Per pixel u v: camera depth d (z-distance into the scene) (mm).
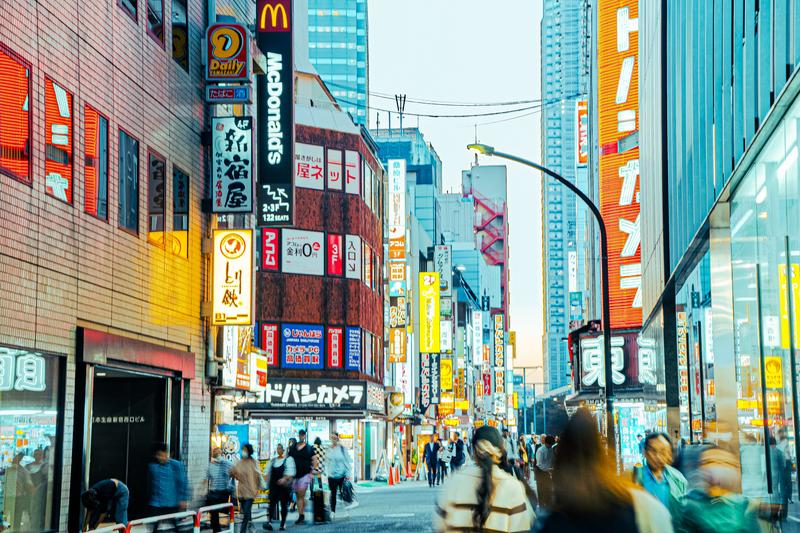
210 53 25062
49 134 16484
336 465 29031
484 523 7047
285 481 24594
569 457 4777
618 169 64625
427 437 84812
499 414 143375
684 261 32000
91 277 18234
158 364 21578
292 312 51625
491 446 7227
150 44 21656
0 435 14812
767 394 19750
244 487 22188
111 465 23047
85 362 17656
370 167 57688
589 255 106812
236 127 25062
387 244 63750
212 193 25031
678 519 7824
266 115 29719
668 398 40219
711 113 24234
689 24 28812
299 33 58594
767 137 18297
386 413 61188
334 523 26516
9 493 15070
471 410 121188
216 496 22188
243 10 30391
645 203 47906
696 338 32500
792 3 14891
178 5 23812
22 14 15531
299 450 26672
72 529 17234
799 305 16547
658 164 39625
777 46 15992
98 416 23172
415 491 42812
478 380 132125
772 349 19109
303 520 26688
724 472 7773
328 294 52594
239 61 25047
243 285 25281
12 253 15133
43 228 16234
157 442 23203
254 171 25125
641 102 49688
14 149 15250
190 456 24312
